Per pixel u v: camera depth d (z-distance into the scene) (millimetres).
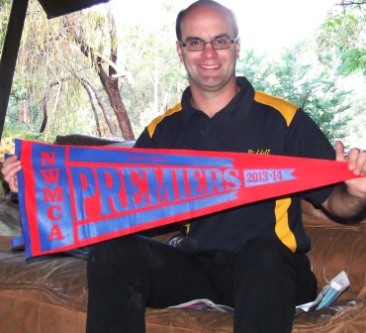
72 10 4242
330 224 2457
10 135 6449
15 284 2434
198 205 1969
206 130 2105
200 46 2055
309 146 2006
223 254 1997
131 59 7191
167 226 2447
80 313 2234
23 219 2047
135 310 1793
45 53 6492
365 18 5371
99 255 1801
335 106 4469
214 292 2006
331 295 1887
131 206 2010
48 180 2064
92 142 3510
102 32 6453
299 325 1812
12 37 4023
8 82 4035
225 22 2053
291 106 2068
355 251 2307
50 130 6688
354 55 5066
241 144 2064
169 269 1917
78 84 6578
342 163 1852
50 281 2363
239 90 2125
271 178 1920
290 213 2012
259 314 1645
